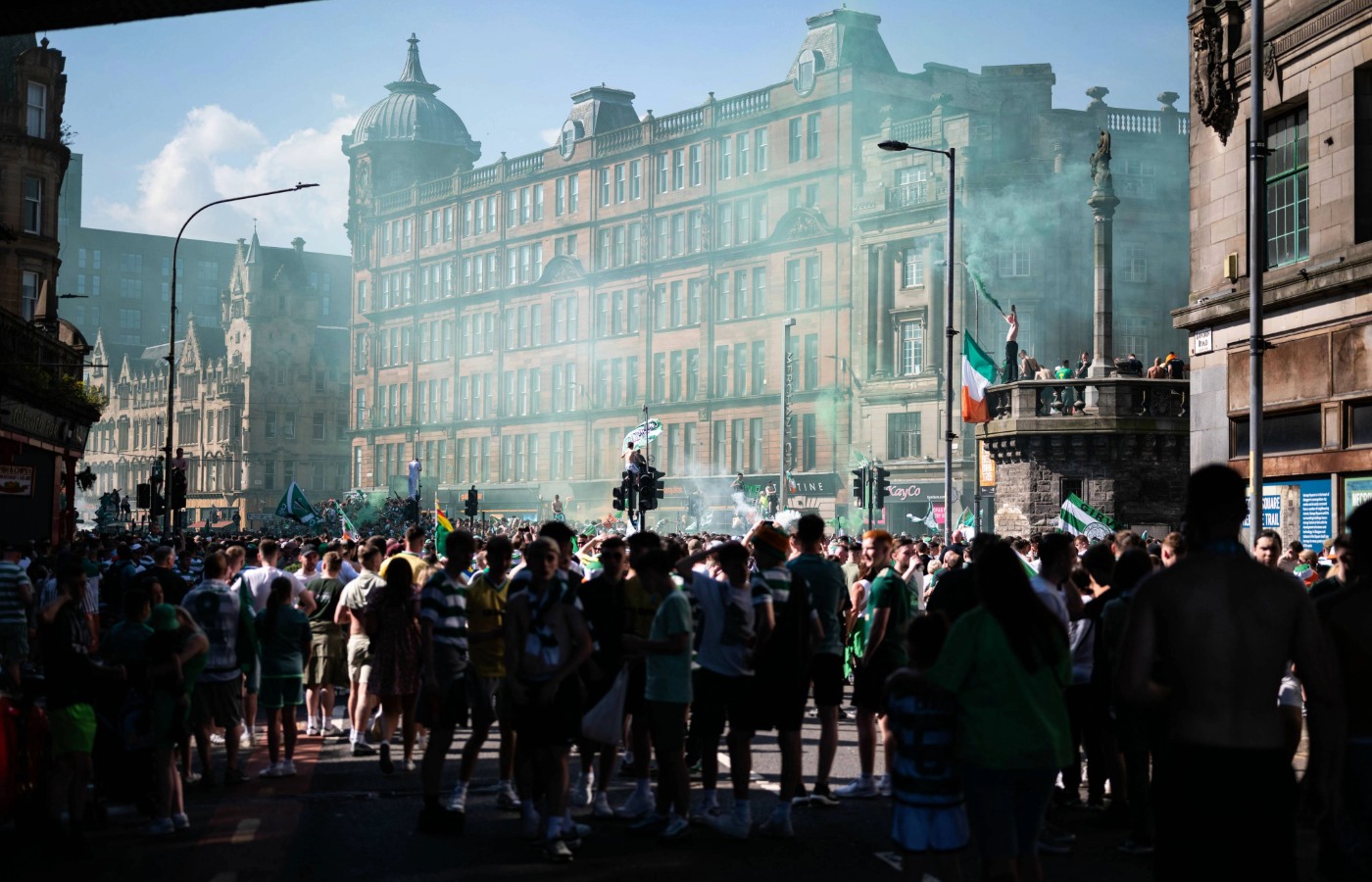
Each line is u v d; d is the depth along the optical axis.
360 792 12.50
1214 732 5.48
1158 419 38.59
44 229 47.28
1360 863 5.98
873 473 43.41
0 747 10.04
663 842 10.27
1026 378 42.19
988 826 6.96
